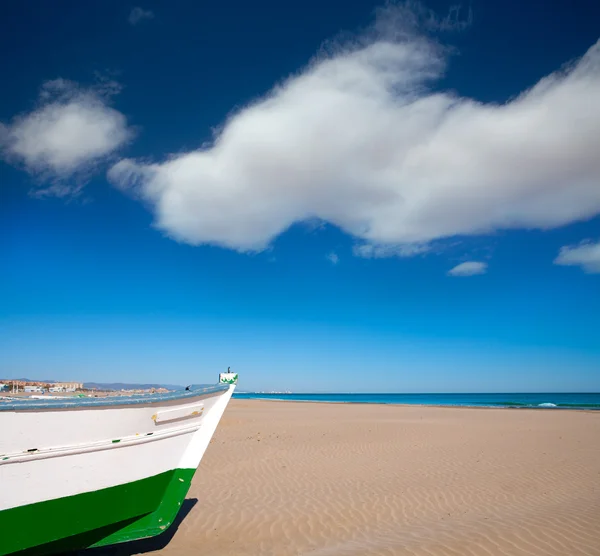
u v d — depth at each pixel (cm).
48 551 616
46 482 590
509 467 1384
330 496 1062
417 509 961
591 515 851
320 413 3734
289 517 907
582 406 6112
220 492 1097
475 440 1948
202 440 800
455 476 1266
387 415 3494
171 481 752
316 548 735
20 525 571
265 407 4838
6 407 548
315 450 1681
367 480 1218
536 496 1050
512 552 674
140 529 707
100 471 645
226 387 841
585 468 1364
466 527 809
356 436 2066
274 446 1769
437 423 2716
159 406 704
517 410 4381
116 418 651
